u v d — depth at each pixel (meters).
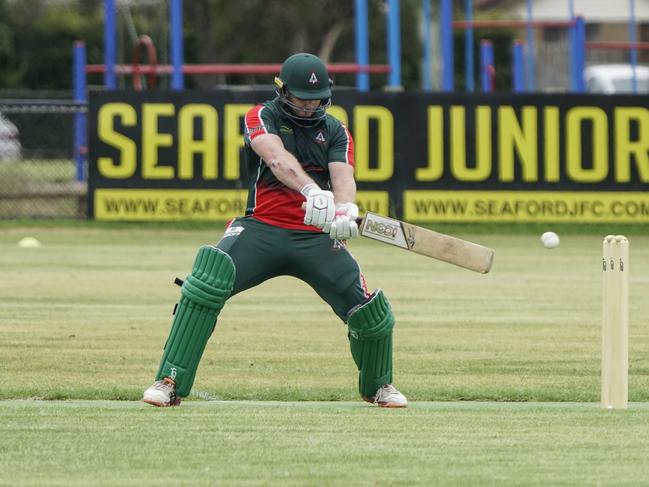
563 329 38.88
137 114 70.94
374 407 26.52
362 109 70.12
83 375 30.38
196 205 71.19
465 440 22.64
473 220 71.12
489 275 54.28
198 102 70.56
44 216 74.50
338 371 31.48
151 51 94.50
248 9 182.00
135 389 28.23
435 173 70.62
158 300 45.09
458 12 191.50
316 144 25.59
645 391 28.58
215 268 25.02
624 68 155.62
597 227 71.75
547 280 52.34
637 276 53.78
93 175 71.44
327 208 23.91
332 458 21.06
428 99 70.44
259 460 20.86
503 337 37.25
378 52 190.38
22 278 51.31
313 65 25.12
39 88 188.62
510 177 71.12
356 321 25.59
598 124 71.38
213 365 32.28
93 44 188.75
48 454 21.22
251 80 177.50
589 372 31.41
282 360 33.09
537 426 24.08
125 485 19.16
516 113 71.00
